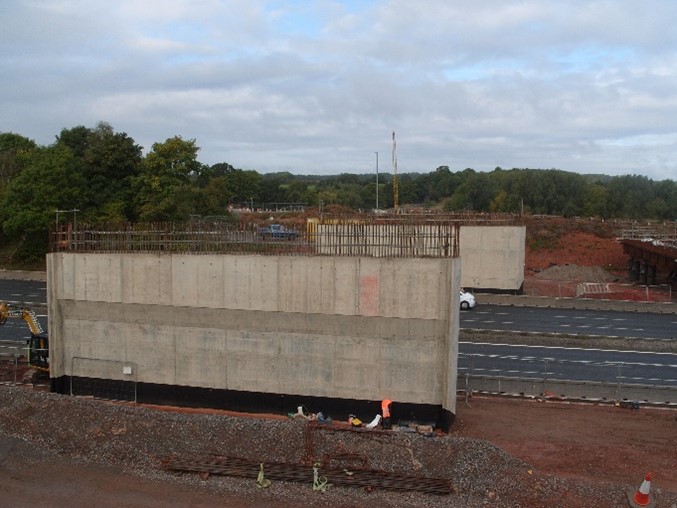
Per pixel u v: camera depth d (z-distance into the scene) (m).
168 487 20.14
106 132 85.31
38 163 66.00
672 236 70.38
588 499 19.06
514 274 55.19
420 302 24.84
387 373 25.52
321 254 25.88
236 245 27.28
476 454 21.06
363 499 19.45
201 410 27.28
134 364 28.16
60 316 28.83
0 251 71.25
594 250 77.44
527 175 126.31
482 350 36.88
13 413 24.41
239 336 26.83
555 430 24.92
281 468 20.97
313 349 26.11
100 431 23.19
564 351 36.91
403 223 30.38
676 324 44.38
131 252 27.84
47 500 19.30
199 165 72.06
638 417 26.36
